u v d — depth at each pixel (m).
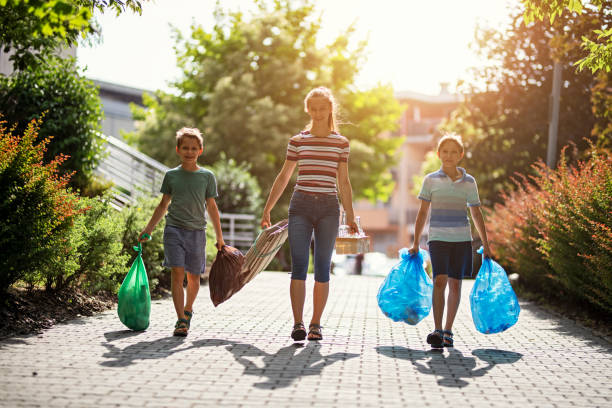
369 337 6.40
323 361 5.15
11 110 11.09
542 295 10.96
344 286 12.41
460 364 5.30
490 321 6.45
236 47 33.72
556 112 14.84
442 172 6.29
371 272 23.89
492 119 20.84
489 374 4.97
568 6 7.53
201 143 6.46
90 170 11.78
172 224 6.33
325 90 6.15
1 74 11.34
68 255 6.79
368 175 34.66
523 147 19.75
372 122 36.22
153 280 8.82
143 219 9.43
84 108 11.53
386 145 36.34
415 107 60.41
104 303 7.66
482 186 20.69
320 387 4.34
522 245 10.82
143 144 33.16
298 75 32.09
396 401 4.07
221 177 22.00
